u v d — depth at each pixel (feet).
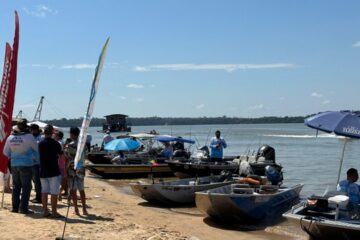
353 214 33.60
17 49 35.81
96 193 57.26
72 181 35.27
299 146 187.21
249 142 218.18
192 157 75.15
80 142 25.31
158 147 88.69
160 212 46.60
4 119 35.58
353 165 109.19
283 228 41.39
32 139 33.55
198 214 47.16
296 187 51.70
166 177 77.46
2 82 35.70
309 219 33.14
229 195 40.70
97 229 30.60
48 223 30.96
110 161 80.33
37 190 39.32
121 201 52.11
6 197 41.98
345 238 32.37
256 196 42.68
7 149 33.96
